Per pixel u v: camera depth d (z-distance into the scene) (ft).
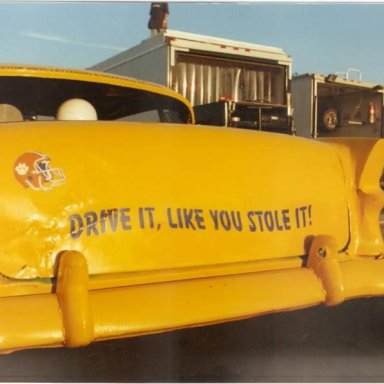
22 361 8.50
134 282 7.88
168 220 8.19
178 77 27.63
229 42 28.84
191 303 7.69
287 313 10.32
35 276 7.51
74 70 11.41
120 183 7.98
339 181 9.66
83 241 7.74
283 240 9.00
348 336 10.07
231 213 8.61
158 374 8.57
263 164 8.96
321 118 35.81
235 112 26.66
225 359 9.15
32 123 8.02
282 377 8.79
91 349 8.95
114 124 8.31
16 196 7.52
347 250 9.57
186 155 8.43
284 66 30.81
